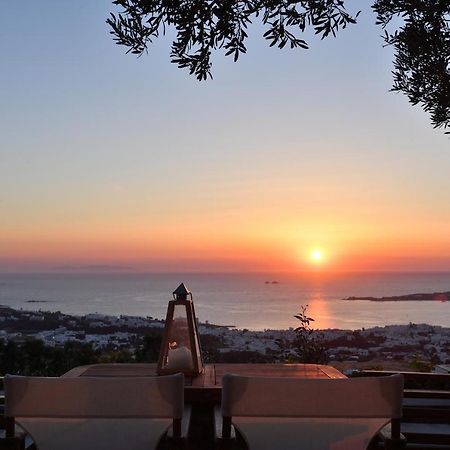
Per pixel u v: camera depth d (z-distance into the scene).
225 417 2.24
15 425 2.39
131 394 2.23
